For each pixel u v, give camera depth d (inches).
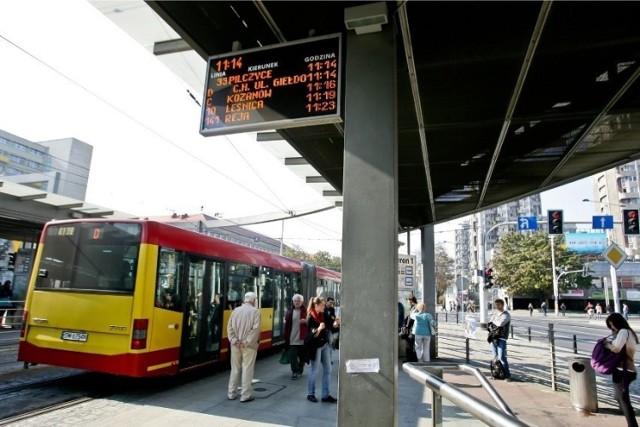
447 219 541.0
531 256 2304.4
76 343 289.7
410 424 244.2
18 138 2664.9
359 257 147.4
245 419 247.0
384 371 138.5
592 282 2433.6
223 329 384.5
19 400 270.8
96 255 303.7
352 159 154.7
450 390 95.3
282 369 418.0
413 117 258.8
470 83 218.4
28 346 301.1
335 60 175.3
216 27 186.4
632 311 2511.1
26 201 701.3
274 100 179.9
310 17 177.9
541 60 196.9
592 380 295.1
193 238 350.9
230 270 406.9
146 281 291.7
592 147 300.5
